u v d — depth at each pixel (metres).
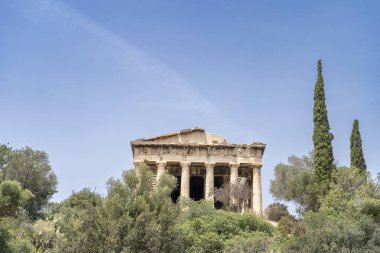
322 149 83.88
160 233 44.94
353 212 65.12
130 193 48.88
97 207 47.34
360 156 86.00
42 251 60.94
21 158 92.31
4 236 42.47
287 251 50.19
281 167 108.12
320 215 64.06
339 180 76.00
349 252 46.25
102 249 43.59
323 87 89.25
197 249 57.16
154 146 88.56
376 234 48.53
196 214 66.25
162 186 51.88
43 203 93.00
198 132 91.25
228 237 60.75
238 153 88.56
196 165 89.69
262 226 65.44
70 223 49.38
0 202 40.06
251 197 87.38
